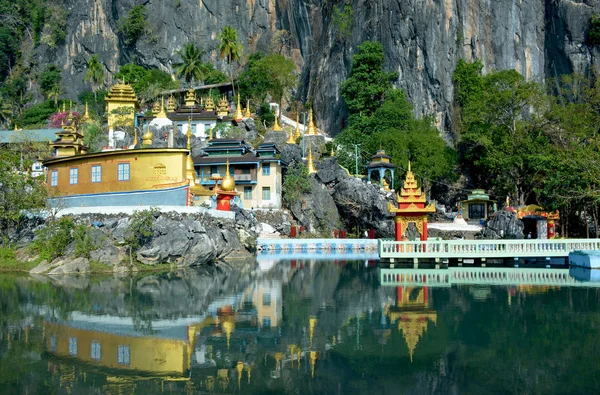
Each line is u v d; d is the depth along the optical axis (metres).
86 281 33.41
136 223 39.19
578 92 94.75
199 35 149.25
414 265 41.78
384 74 102.75
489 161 82.50
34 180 44.38
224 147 75.12
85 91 144.38
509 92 82.81
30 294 28.31
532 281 33.38
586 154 58.41
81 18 159.00
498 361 16.70
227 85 119.38
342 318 22.61
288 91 131.12
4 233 42.69
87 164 45.69
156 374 15.53
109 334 19.91
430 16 105.50
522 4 109.94
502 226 65.81
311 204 74.88
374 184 74.62
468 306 25.14
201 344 18.56
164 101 117.50
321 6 136.12
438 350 17.86
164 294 28.69
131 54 150.00
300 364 16.44
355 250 64.06
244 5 149.62
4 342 18.73
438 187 92.00
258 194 73.75
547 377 15.16
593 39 103.75
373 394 13.96
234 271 40.00
